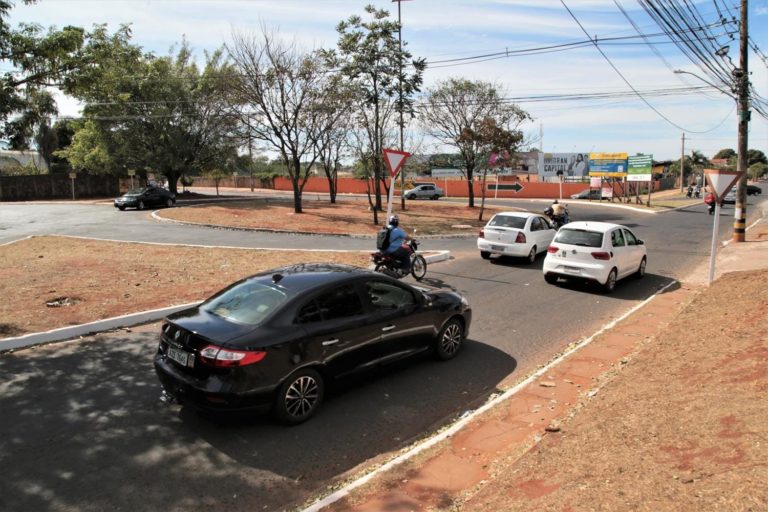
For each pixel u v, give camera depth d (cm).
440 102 3109
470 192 3650
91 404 562
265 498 409
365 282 610
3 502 395
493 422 524
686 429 421
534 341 812
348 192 6525
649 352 680
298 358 520
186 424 524
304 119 2605
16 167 4828
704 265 1541
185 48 3931
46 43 901
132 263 1295
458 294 747
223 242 1764
